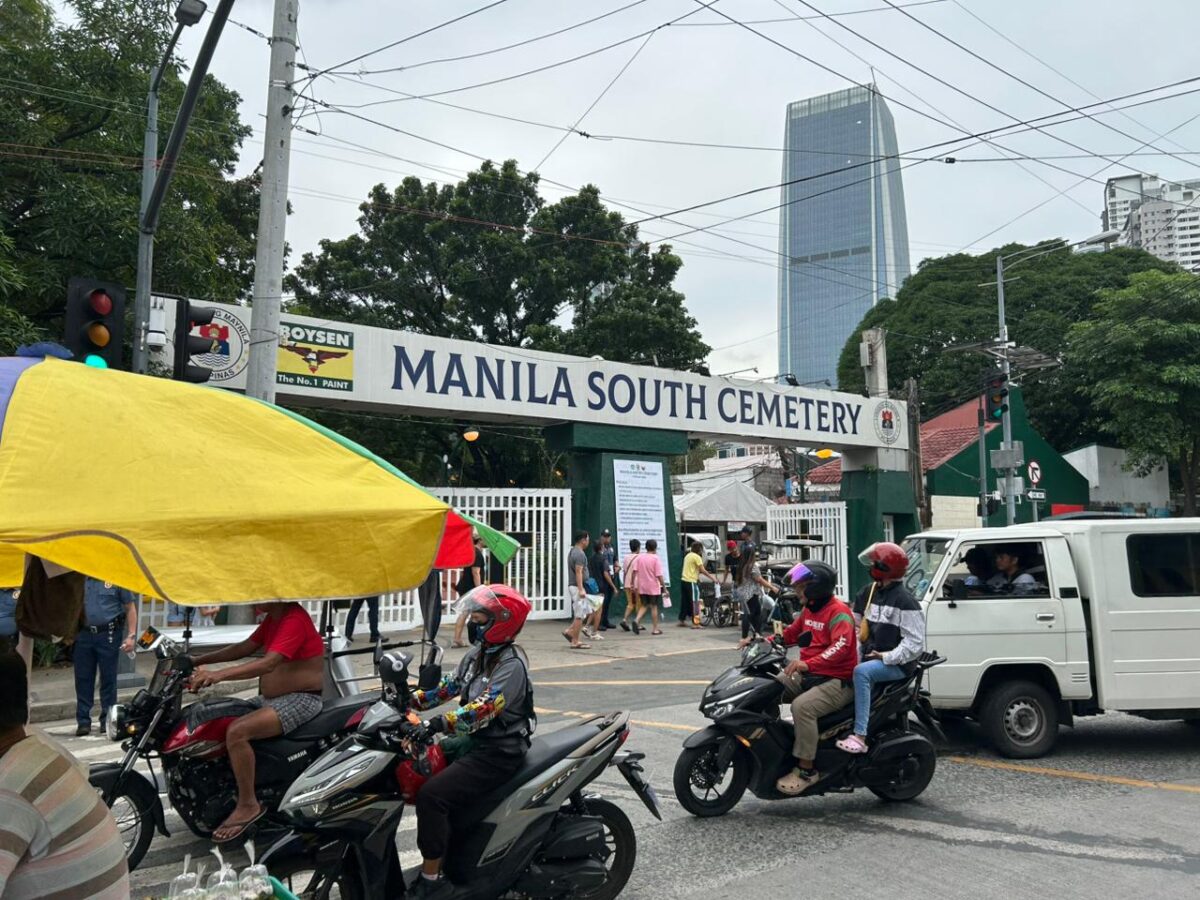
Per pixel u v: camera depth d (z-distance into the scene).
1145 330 30.92
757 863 5.64
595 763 4.91
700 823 6.41
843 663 6.59
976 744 8.69
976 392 38.19
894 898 5.10
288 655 5.45
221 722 5.43
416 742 4.39
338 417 27.50
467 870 4.59
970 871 5.50
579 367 18.55
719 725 6.50
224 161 21.38
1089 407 37.44
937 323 39.91
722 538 39.53
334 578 3.25
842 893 5.18
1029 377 38.28
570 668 13.31
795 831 6.23
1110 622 8.17
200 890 3.15
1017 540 8.30
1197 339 30.61
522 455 30.08
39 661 12.12
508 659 4.69
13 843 2.32
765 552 21.23
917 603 6.79
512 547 5.76
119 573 2.95
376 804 4.41
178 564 2.97
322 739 5.50
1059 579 8.21
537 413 17.88
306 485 3.41
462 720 4.43
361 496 3.45
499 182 28.88
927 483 30.86
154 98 12.59
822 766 6.56
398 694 4.70
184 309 10.18
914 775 6.74
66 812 2.42
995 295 40.56
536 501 18.47
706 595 19.48
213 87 20.03
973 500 31.52
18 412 3.20
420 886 4.54
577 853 4.79
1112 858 5.71
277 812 4.43
